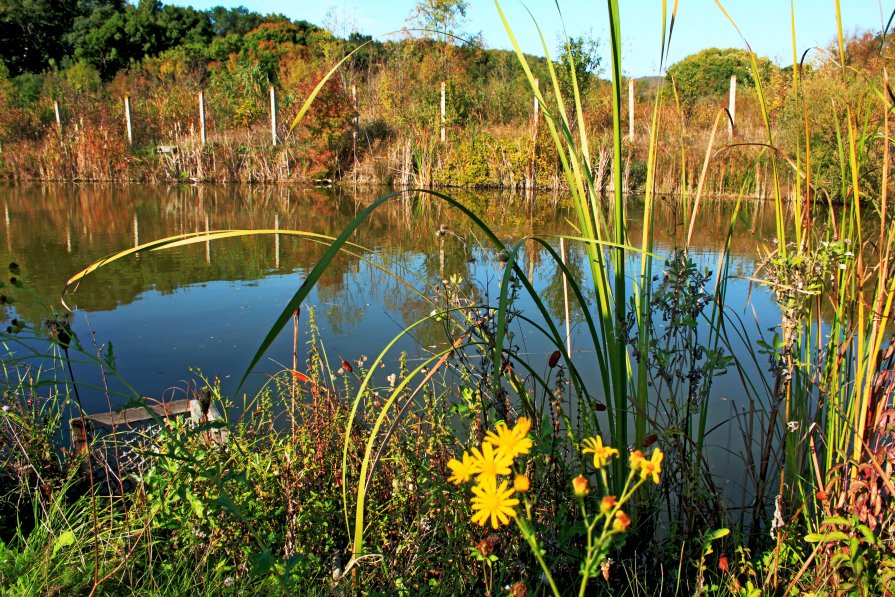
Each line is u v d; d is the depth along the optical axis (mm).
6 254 7980
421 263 7434
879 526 1813
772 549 1959
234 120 21656
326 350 4379
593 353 4230
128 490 2645
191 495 1992
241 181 19797
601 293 1894
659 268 5508
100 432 2990
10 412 2895
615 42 1734
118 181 19641
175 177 19703
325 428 2480
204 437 2240
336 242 1280
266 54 37000
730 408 3389
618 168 1798
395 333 4773
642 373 1930
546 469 1815
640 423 1946
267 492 2234
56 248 8453
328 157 19547
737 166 12938
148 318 5328
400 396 2568
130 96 23812
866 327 1992
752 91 15570
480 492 993
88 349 4488
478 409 1889
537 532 1714
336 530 2221
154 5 46125
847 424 1903
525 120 19953
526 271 6949
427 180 17938
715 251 7848
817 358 2057
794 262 1862
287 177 19703
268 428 3012
